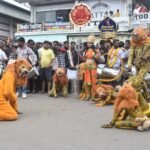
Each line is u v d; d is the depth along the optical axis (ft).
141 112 25.50
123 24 78.79
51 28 89.10
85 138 22.99
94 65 40.16
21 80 30.55
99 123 27.50
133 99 25.02
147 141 22.36
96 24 80.74
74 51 46.47
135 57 28.76
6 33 109.09
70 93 46.19
